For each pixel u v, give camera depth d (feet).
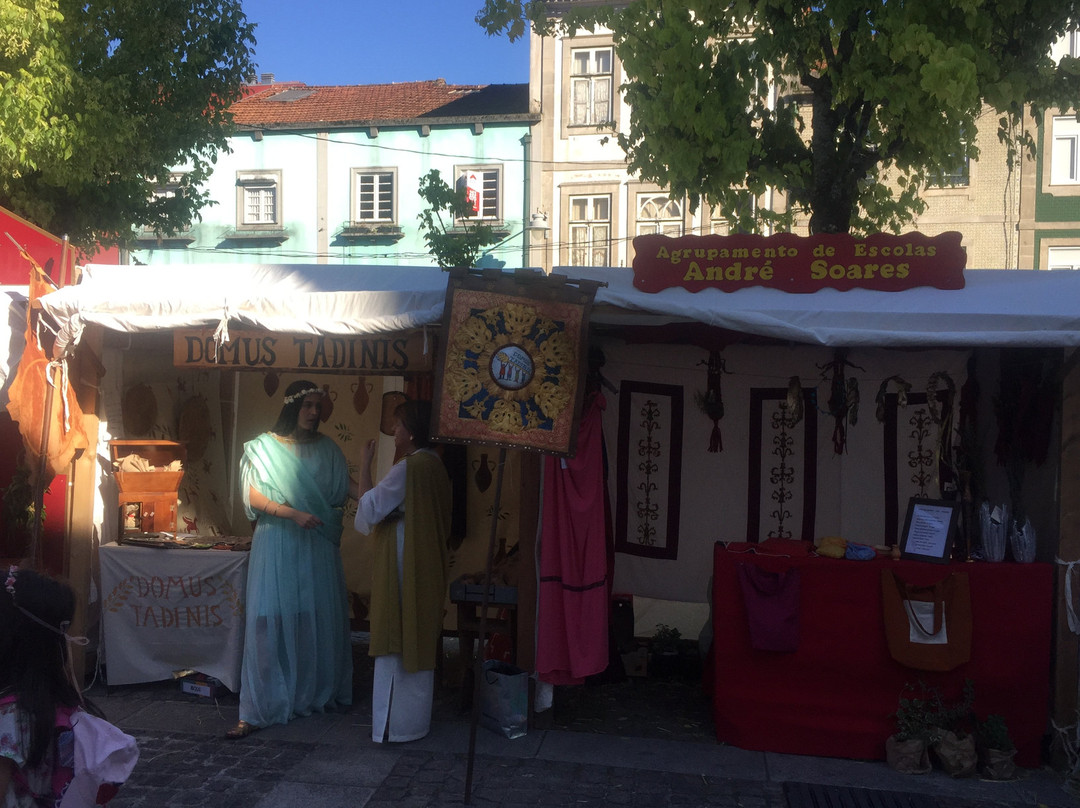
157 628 17.12
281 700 15.83
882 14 19.75
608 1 62.28
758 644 14.85
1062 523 14.79
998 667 14.71
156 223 41.93
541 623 15.47
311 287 16.26
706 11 21.25
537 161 65.67
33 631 6.64
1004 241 59.21
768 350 18.98
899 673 14.87
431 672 15.46
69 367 17.08
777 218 23.98
